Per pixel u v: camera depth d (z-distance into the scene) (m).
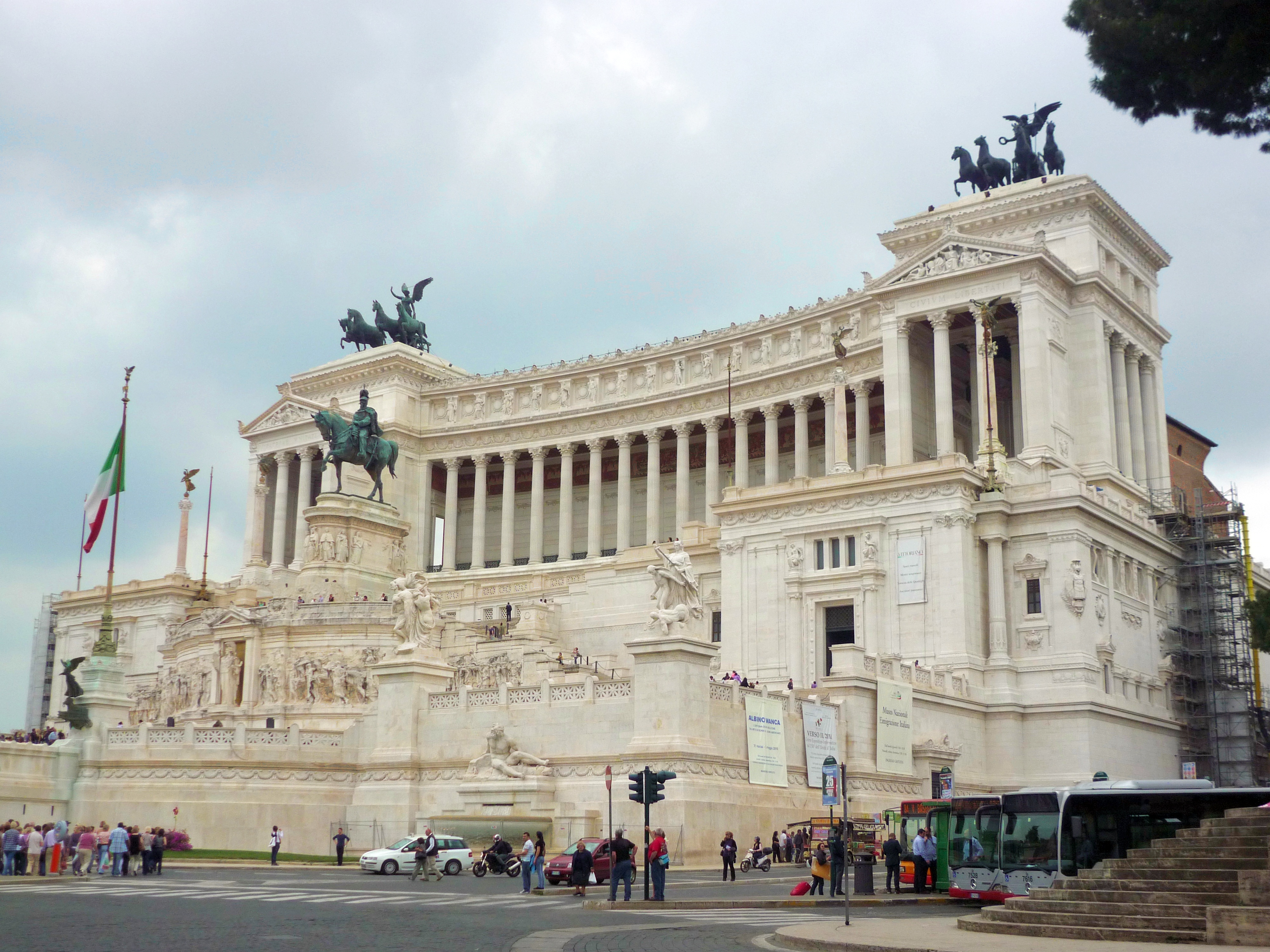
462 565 157.88
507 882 55.34
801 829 65.19
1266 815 36.09
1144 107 36.75
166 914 37.44
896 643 89.00
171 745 72.56
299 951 28.86
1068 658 85.38
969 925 35.19
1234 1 33.16
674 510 147.38
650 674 62.75
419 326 161.75
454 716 69.69
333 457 117.56
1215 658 98.06
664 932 35.22
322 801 70.56
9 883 51.22
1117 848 43.41
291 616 98.50
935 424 120.25
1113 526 91.75
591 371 145.38
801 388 129.62
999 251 109.19
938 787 66.12
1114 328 115.31
